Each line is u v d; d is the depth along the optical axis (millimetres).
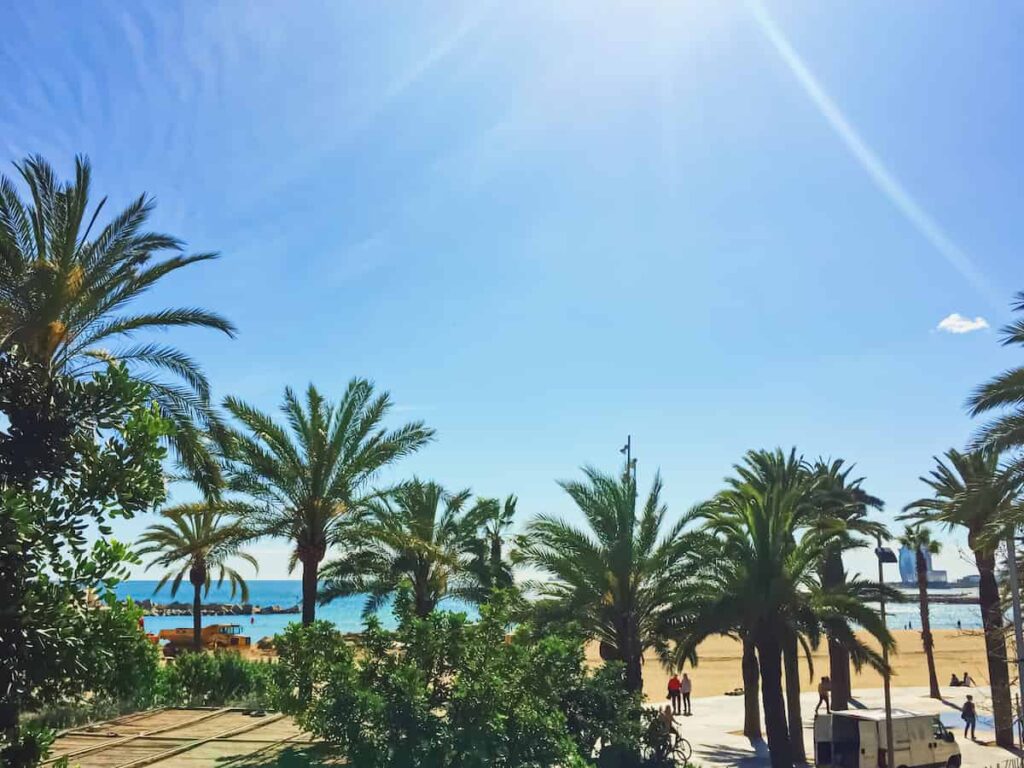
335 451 23438
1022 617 25125
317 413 23531
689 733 29859
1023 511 17359
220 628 58594
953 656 73312
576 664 15109
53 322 14227
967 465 28328
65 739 15180
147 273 16453
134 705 18781
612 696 17062
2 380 4910
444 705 12992
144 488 4840
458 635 13477
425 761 12031
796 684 26188
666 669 23047
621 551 21266
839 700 34625
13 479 4734
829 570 29969
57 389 4953
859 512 33375
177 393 16750
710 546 22188
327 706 12609
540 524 21688
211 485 17734
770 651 22000
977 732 32781
